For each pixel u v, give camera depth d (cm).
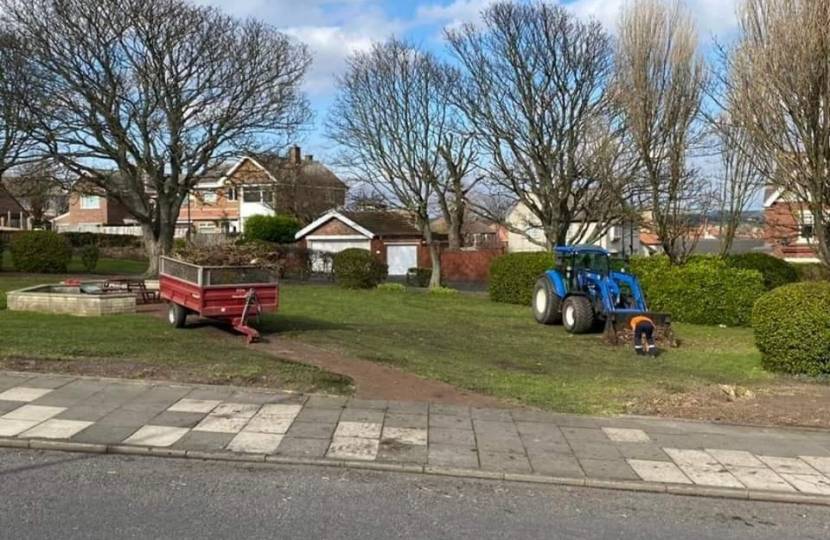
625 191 2220
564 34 2475
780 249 3167
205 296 1163
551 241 2586
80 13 2403
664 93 1878
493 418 749
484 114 2644
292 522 477
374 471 592
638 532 485
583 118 2462
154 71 2533
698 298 1845
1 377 830
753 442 693
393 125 2911
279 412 737
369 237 4500
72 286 1705
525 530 479
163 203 2725
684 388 927
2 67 2348
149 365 909
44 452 612
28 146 2453
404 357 1106
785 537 486
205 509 495
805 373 1018
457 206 3428
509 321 1833
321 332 1347
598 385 948
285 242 4834
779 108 1276
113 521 467
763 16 1302
